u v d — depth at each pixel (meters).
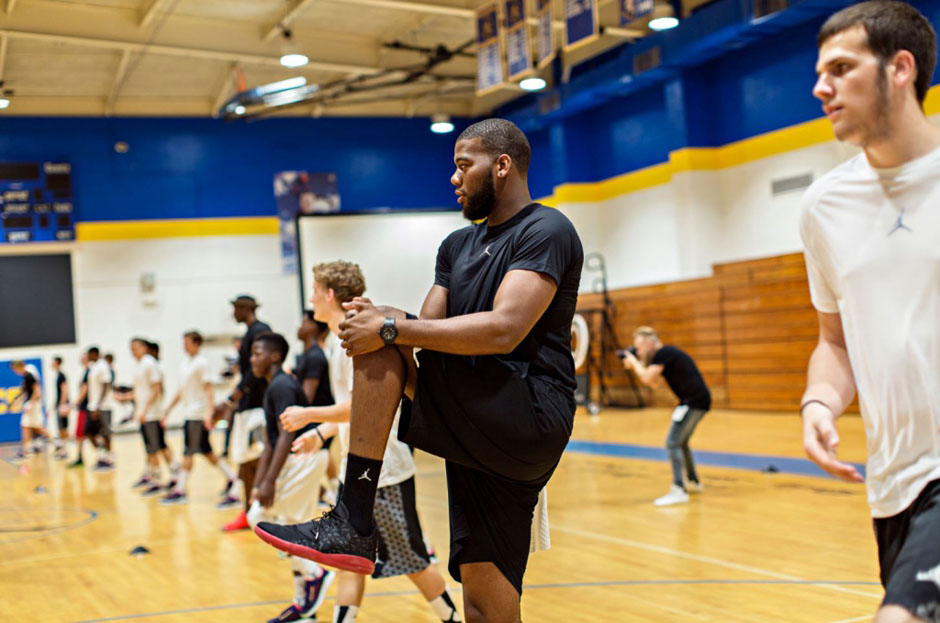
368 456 2.26
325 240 8.65
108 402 19.78
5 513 9.52
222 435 18.17
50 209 19.41
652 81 16.88
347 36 17.91
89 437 14.00
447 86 20.56
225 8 16.03
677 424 7.51
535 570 5.48
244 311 6.97
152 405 10.77
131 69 18.00
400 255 8.85
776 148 15.12
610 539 6.24
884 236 1.91
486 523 2.53
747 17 14.16
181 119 20.48
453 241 2.71
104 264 19.92
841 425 11.45
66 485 11.85
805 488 7.71
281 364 5.20
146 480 11.16
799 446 10.21
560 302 2.47
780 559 5.38
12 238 19.14
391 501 3.91
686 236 16.34
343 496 2.28
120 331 19.97
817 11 13.74
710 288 15.00
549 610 4.58
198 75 18.86
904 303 1.89
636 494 8.07
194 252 20.52
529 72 12.58
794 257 13.52
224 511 8.88
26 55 16.81
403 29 17.58
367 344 2.21
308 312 6.00
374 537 2.28
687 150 16.23
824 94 1.86
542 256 2.36
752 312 14.24
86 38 15.60
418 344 2.21
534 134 20.55
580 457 10.87
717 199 16.34
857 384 2.00
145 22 15.58
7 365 18.98
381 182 21.69
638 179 17.92
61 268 19.67
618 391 17.02
